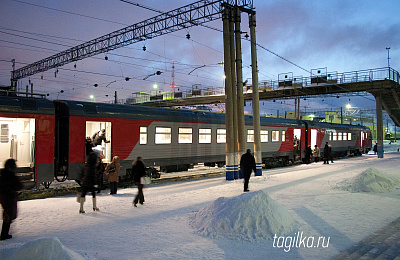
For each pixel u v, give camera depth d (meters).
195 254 5.22
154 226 6.87
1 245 5.64
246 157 11.23
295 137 26.48
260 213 6.39
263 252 5.32
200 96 43.03
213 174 18.53
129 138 14.54
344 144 32.38
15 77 33.84
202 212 7.20
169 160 16.22
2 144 12.44
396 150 51.94
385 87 27.58
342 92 30.41
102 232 6.45
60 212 8.18
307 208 8.41
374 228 6.67
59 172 12.74
